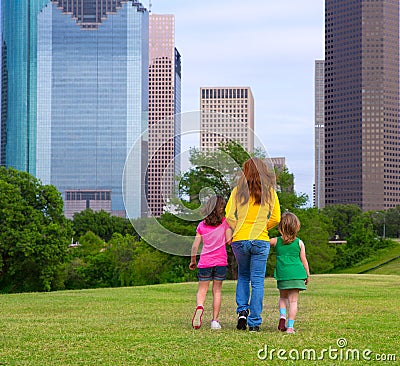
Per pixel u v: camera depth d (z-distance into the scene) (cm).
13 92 18400
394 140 19400
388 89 19600
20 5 18500
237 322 818
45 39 18538
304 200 3606
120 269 4747
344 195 19488
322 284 1700
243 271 769
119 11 18575
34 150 18250
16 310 1019
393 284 1698
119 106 18375
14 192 3719
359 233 7556
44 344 639
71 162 18212
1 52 18925
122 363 549
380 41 19875
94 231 10231
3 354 589
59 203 3912
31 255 3650
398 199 19212
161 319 859
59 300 1237
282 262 757
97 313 960
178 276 3578
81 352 595
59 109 18362
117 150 18275
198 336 684
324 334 706
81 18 18550
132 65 18488
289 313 747
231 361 556
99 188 18138
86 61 18488
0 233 3628
